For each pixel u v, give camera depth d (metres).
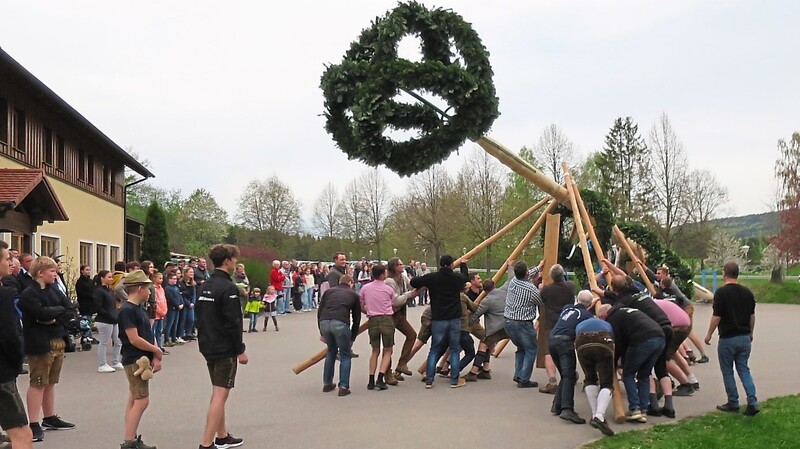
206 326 7.00
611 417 8.88
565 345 8.79
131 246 36.53
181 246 63.84
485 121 8.52
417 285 11.10
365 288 11.02
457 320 11.02
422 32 8.77
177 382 11.54
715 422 8.33
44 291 7.82
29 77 18.33
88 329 15.26
